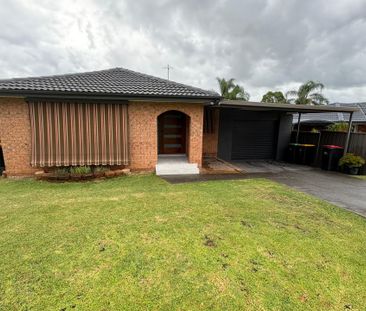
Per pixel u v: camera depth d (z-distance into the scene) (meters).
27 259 3.64
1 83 8.45
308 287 3.20
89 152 9.20
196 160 10.82
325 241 4.41
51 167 9.14
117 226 4.82
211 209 5.86
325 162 12.45
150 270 3.44
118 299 2.90
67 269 3.42
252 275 3.40
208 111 13.88
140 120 9.84
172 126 13.16
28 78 9.56
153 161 10.27
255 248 4.10
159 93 9.25
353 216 5.72
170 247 4.06
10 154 8.84
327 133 13.25
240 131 14.95
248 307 2.83
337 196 7.55
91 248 3.98
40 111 8.61
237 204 6.27
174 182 8.80
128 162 9.71
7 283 3.12
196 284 3.19
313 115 28.33
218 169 11.41
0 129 8.64
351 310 2.84
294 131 15.52
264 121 15.22
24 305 2.78
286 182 9.31
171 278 3.29
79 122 8.98
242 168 12.45
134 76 11.77
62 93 8.32
